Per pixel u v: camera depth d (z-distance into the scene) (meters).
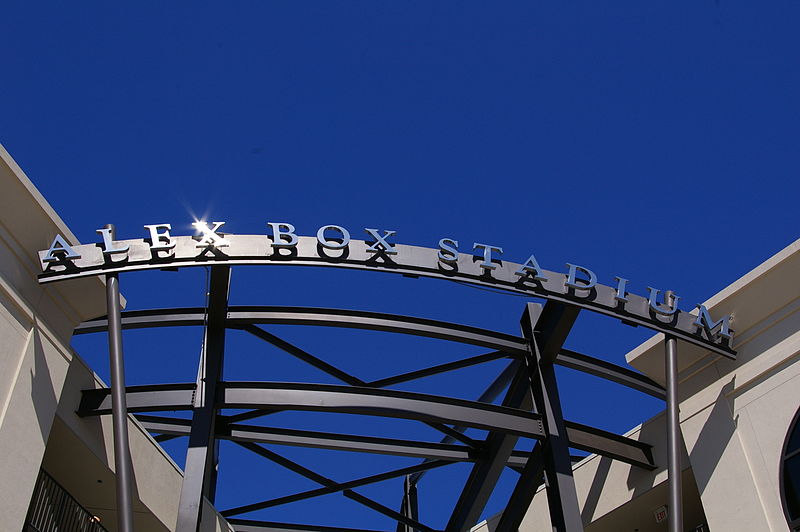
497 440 25.45
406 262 22.11
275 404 22.02
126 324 23.61
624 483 26.41
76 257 19.98
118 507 17.22
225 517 28.44
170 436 26.59
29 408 18.48
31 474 18.00
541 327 25.00
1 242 19.06
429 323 24.56
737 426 23.06
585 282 23.47
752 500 21.92
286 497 28.97
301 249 21.61
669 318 23.34
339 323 23.94
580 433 25.17
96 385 22.30
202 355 22.72
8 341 18.39
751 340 23.73
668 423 21.45
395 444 25.34
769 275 23.17
